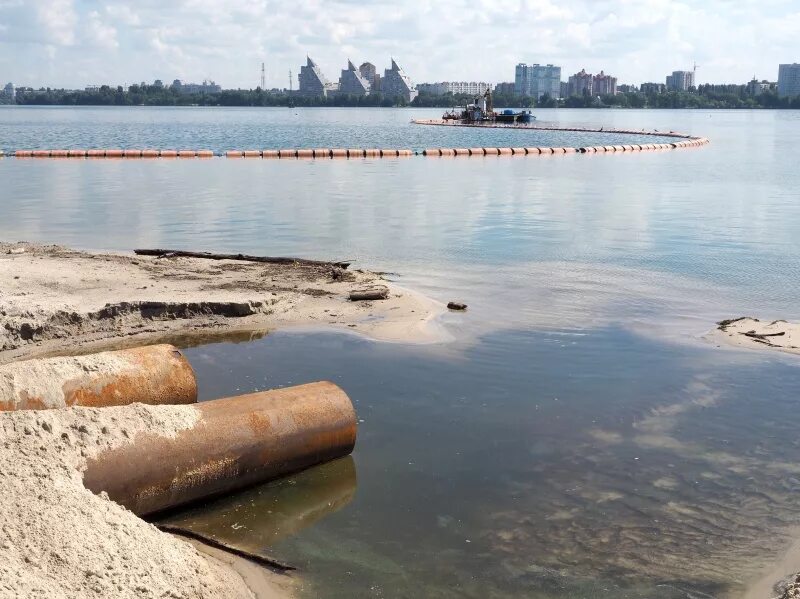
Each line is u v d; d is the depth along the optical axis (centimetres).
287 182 3259
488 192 2980
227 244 1847
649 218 2356
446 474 740
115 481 621
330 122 12400
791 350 1088
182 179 3356
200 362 1030
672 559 610
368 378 976
